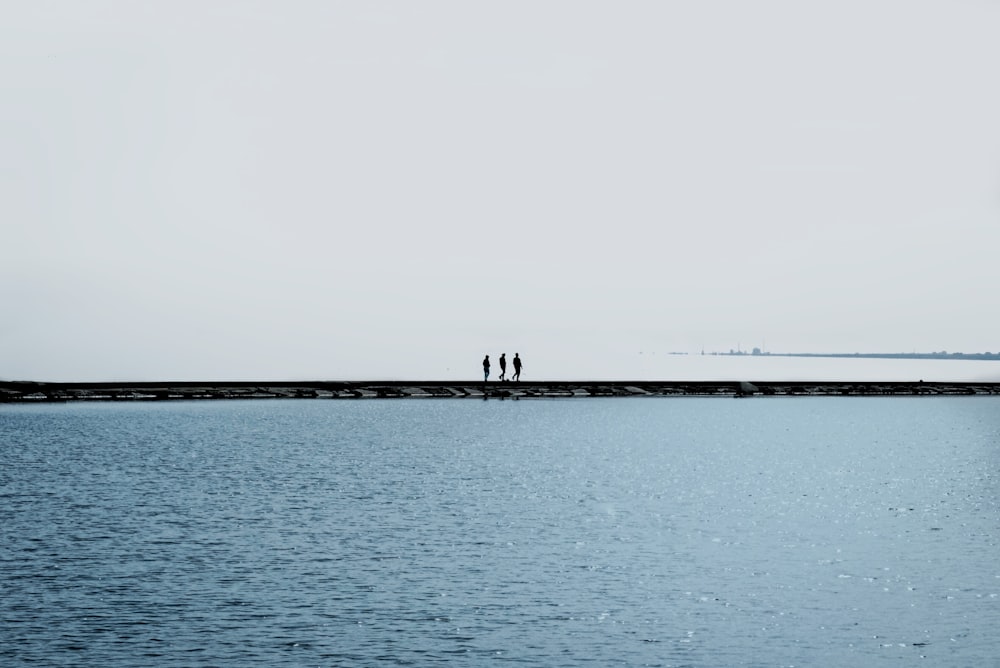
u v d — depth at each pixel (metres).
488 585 26.72
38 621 23.23
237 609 24.30
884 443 70.06
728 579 27.55
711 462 57.25
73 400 110.44
